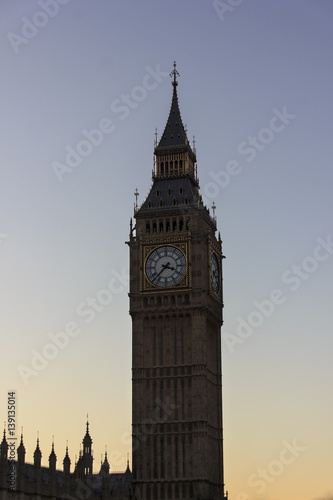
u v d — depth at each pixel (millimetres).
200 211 159125
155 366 155125
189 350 154625
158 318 157000
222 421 161625
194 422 150375
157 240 158875
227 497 159000
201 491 147125
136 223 161250
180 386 153375
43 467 145625
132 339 157000
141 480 150250
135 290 158375
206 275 158500
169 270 157250
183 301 155750
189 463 149625
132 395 154500
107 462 155250
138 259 159375
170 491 148875
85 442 158375
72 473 156000
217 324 164000
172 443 151000
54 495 137250
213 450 156250
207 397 154250
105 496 148875
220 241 168125
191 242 157750
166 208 160625
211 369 159500
